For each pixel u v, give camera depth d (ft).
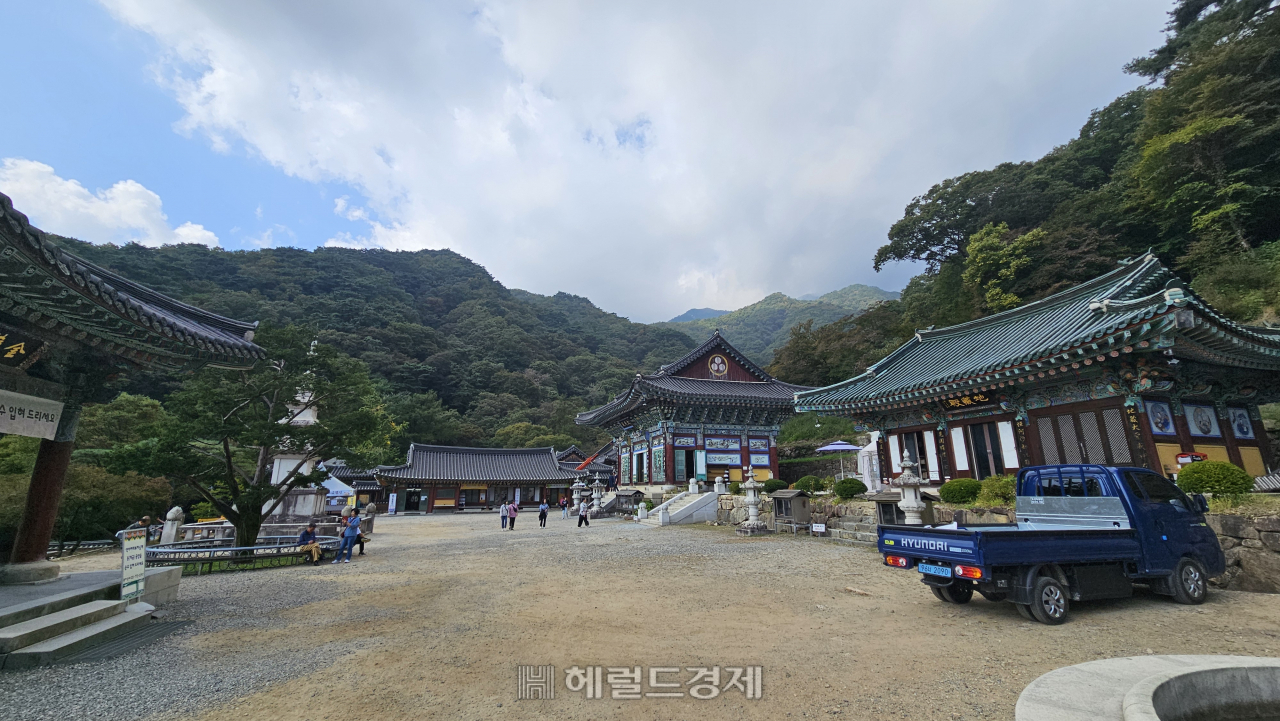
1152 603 29.58
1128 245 123.85
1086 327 47.03
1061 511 32.65
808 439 144.46
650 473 127.34
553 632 27.14
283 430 56.24
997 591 26.91
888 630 26.35
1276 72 99.96
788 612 30.27
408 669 22.08
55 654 23.63
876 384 71.31
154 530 77.51
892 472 70.74
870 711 17.40
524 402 358.43
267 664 23.08
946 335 78.64
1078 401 50.42
